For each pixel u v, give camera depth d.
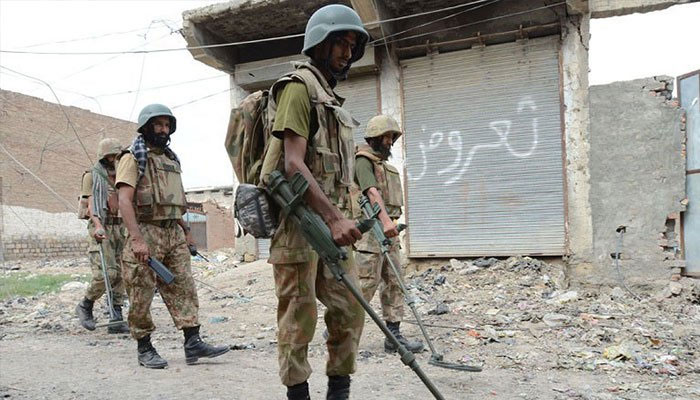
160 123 3.74
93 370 3.59
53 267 14.48
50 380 3.34
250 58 9.45
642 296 6.43
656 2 6.75
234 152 2.25
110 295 5.01
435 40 7.94
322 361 3.74
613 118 6.86
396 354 3.92
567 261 7.03
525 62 7.40
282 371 2.14
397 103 8.12
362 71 8.23
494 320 4.99
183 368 3.62
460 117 7.76
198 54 8.69
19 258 18.45
